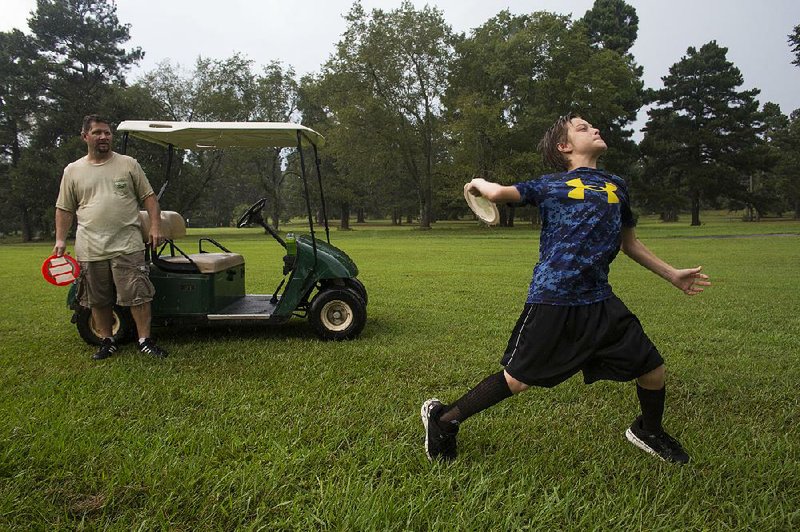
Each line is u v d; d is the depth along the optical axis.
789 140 58.25
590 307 2.20
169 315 4.78
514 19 41.56
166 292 4.77
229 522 1.97
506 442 2.64
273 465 2.35
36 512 2.01
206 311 4.82
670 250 16.58
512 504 2.04
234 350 4.52
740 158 46.56
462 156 38.53
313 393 3.38
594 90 36.25
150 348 4.33
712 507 2.06
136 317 4.35
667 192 47.75
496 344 4.76
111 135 4.25
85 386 3.47
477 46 38.84
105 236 4.17
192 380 3.65
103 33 39.19
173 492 2.13
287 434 2.71
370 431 2.71
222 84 42.03
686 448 2.55
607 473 2.34
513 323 5.75
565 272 2.19
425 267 12.29
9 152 41.56
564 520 1.97
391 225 65.00
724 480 2.25
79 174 4.23
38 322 5.93
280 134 5.07
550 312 2.19
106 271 4.21
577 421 2.94
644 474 2.30
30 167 35.56
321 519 1.96
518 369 2.23
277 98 43.75
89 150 4.24
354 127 38.44
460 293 8.05
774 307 6.57
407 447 2.57
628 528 1.91
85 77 39.16
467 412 2.35
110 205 4.19
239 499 2.08
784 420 2.93
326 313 4.92
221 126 4.80
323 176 48.56
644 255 2.56
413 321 5.89
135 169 4.34
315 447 2.53
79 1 39.91
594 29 50.22
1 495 2.10
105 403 3.17
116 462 2.40
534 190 2.26
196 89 42.38
